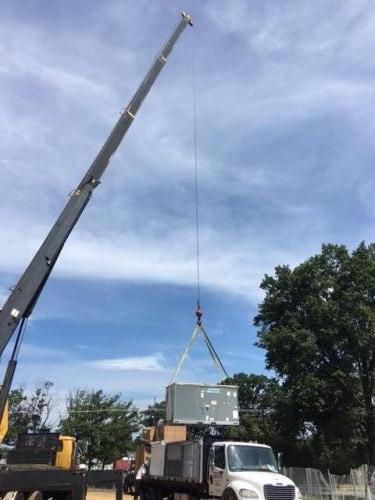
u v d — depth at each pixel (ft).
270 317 147.84
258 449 62.13
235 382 243.81
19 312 38.96
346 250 144.97
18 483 38.24
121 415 193.36
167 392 77.71
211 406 75.36
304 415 132.46
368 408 137.49
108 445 185.06
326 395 127.95
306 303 139.03
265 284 151.53
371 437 137.08
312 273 143.84
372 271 137.80
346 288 139.33
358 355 134.00
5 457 55.42
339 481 103.91
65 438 69.36
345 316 131.34
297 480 106.73
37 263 41.01
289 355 136.56
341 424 129.49
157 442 81.00
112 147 48.11
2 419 38.11
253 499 54.95
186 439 75.31
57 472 42.14
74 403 190.80
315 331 137.59
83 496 44.19
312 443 134.72
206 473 65.36
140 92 51.31
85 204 45.68
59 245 42.70
